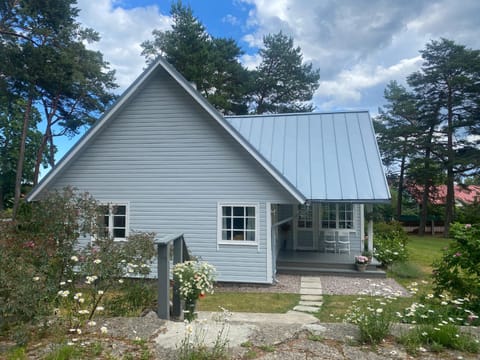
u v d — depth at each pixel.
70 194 5.98
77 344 3.65
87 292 5.26
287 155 12.25
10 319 4.16
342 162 11.62
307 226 13.56
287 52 30.95
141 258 5.59
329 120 13.65
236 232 9.99
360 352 3.56
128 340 3.84
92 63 23.44
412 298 7.75
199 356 3.34
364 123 13.18
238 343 3.78
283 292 8.98
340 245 12.94
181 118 10.33
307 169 11.54
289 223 13.69
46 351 3.50
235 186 10.01
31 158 28.83
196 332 3.86
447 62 27.42
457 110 28.45
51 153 26.36
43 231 5.36
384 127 32.34
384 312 4.36
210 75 25.62
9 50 17.84
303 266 11.18
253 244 9.81
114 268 5.18
